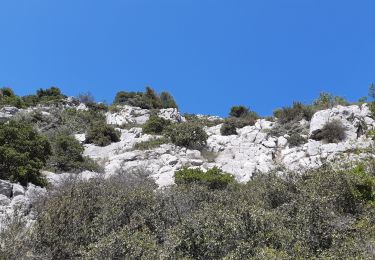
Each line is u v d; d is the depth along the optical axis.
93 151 25.34
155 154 23.30
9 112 31.19
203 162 21.66
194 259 9.19
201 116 38.84
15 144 17.03
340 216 11.34
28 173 15.67
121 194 12.25
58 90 46.03
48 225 10.33
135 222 10.91
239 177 18.66
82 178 17.12
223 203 12.85
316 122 23.02
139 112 36.78
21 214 11.41
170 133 25.97
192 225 9.84
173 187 14.41
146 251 9.06
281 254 8.61
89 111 36.25
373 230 10.25
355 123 22.34
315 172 13.34
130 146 25.72
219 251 9.37
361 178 12.85
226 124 28.70
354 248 9.10
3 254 8.98
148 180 17.55
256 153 23.14
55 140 23.03
